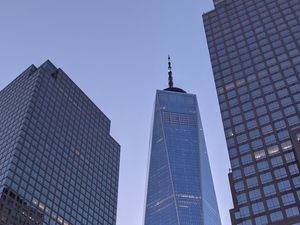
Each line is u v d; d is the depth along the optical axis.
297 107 117.19
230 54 146.88
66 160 185.00
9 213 139.00
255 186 105.12
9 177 147.75
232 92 132.88
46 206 156.88
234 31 155.88
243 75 136.38
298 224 92.75
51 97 198.88
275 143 111.81
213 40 157.12
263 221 97.12
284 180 102.62
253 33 150.00
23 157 159.88
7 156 158.62
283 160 106.94
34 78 199.00
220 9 171.00
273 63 134.25
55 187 167.88
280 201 98.94
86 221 175.00
